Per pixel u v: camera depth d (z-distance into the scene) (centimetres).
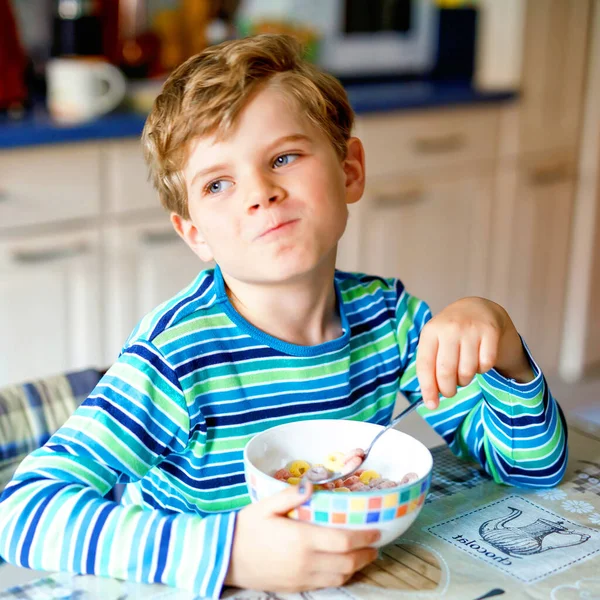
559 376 336
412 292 284
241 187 79
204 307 85
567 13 295
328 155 82
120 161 212
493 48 297
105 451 76
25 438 98
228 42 87
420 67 319
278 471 72
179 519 68
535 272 318
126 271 220
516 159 297
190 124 79
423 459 72
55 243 205
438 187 279
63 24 234
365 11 302
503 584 65
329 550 63
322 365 88
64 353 215
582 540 72
